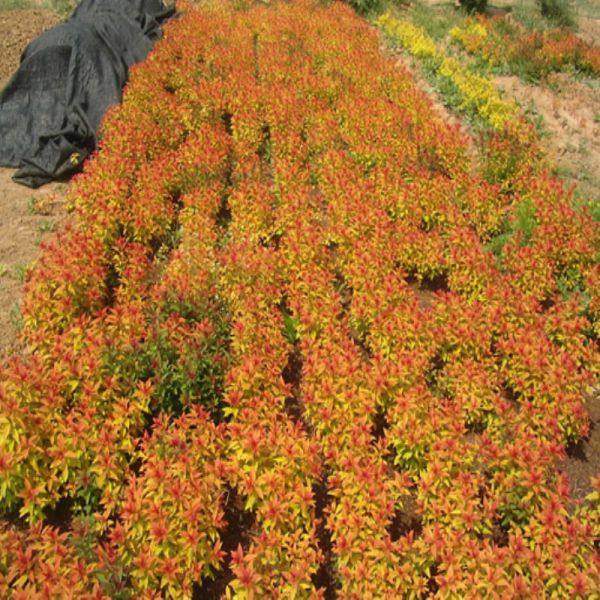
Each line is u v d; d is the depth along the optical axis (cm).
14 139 1055
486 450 529
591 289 771
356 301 696
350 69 1381
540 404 589
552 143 1215
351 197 895
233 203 872
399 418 563
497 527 529
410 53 1666
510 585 427
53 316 650
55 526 508
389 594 433
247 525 529
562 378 602
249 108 1173
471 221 923
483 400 606
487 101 1297
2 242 819
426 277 850
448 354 664
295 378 673
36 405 528
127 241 801
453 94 1370
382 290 699
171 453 505
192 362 574
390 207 910
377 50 1602
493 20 2064
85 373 561
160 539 439
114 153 941
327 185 973
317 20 1739
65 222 886
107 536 495
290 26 1642
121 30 1356
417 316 662
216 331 649
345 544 450
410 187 917
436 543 449
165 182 892
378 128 1116
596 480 513
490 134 1085
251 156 1052
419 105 1219
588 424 613
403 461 555
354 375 588
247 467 504
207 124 1090
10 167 1026
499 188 942
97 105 1152
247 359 588
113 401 558
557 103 1353
